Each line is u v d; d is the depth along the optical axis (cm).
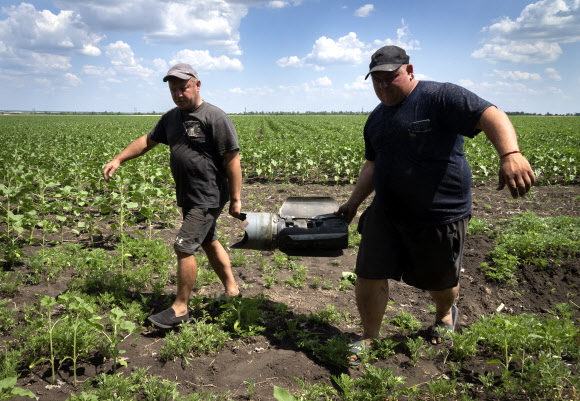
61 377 295
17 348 325
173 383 283
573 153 1128
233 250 594
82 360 313
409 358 329
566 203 881
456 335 327
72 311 377
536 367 277
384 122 295
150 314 396
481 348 338
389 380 274
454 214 294
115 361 296
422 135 281
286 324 382
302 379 298
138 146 387
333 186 1179
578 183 1138
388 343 328
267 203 954
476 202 902
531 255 507
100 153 1464
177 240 348
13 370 287
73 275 490
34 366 303
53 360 291
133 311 372
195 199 353
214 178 355
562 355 323
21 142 2164
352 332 373
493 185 1131
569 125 4334
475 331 337
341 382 289
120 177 789
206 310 401
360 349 315
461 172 292
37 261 482
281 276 514
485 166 1188
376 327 330
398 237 308
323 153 1405
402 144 286
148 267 493
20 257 525
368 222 315
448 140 285
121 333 354
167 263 526
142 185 752
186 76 331
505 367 306
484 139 1997
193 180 349
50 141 2270
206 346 331
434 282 315
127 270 503
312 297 454
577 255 504
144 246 564
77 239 644
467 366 315
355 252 607
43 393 277
